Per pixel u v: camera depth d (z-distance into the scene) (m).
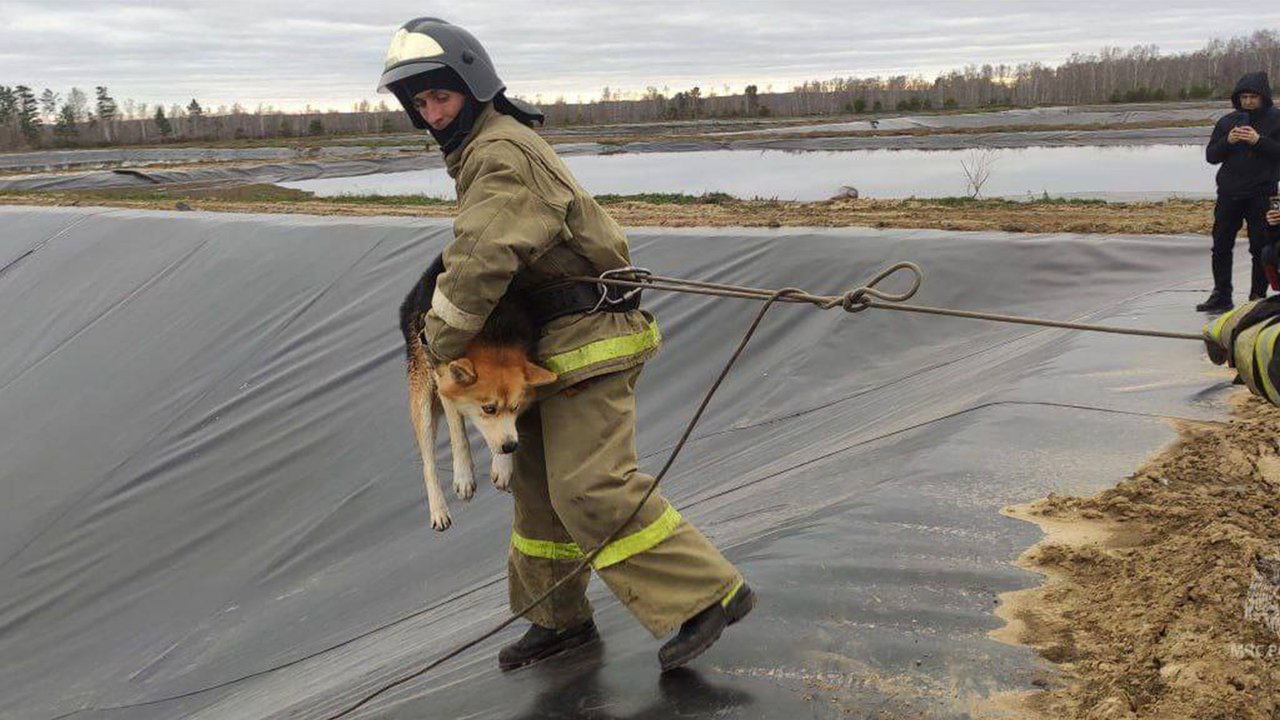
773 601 3.88
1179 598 3.46
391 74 3.56
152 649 9.62
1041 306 10.84
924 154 41.09
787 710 3.28
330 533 10.34
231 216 17.95
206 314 14.87
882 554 4.16
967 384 7.45
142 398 13.70
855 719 3.17
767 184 30.62
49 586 11.22
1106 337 7.48
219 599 10.09
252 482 11.57
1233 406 5.55
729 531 5.55
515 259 3.29
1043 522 4.35
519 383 3.46
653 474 9.40
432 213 20.22
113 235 18.05
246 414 12.63
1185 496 4.39
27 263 18.56
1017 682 3.23
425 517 9.98
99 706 9.00
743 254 12.59
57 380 14.91
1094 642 3.38
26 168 58.28
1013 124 58.72
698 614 3.47
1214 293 8.84
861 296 3.43
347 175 47.69
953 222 15.28
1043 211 17.31
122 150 71.19
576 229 3.55
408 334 4.66
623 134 66.62
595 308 3.58
